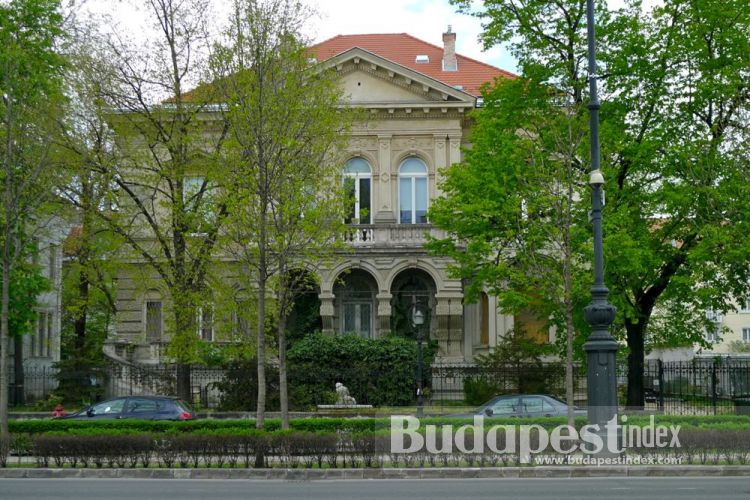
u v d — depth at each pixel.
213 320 29.59
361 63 43.22
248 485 17.88
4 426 23.88
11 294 32.31
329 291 41.47
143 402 27.92
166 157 33.84
